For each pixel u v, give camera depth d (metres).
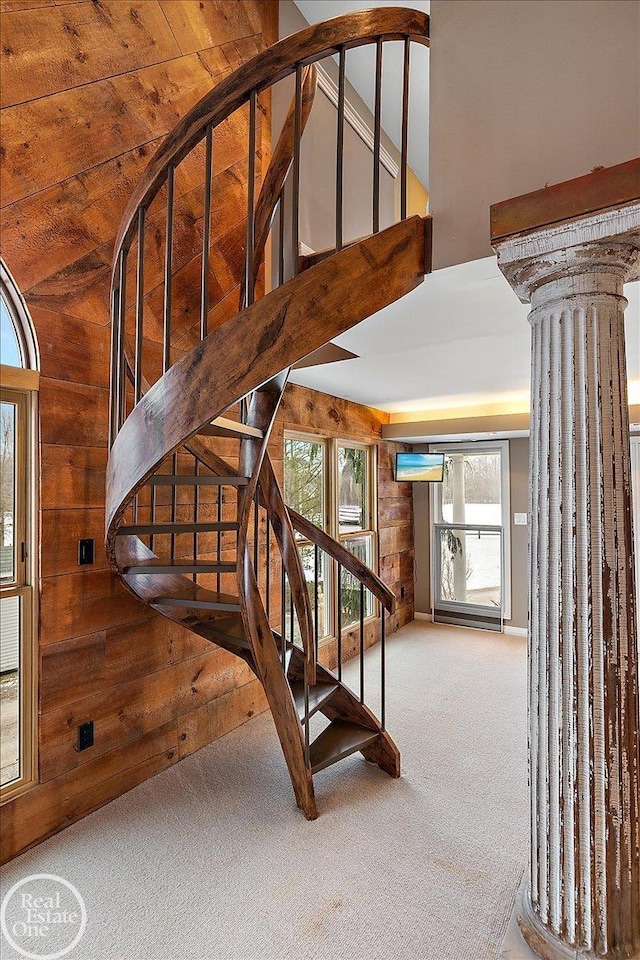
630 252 1.36
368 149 4.03
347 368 3.31
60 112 2.21
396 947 1.62
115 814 2.29
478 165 1.68
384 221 4.38
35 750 2.10
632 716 1.36
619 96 1.47
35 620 2.12
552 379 1.44
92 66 2.33
